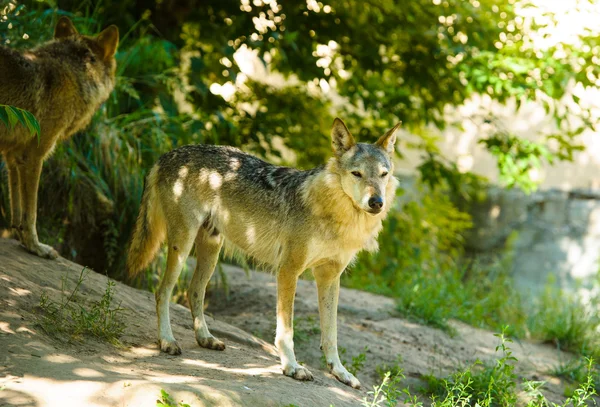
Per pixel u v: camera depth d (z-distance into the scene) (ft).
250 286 42.91
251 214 27.17
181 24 50.83
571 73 50.06
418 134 63.98
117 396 18.81
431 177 60.29
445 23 54.13
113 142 39.14
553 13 52.75
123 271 38.14
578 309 46.78
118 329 25.85
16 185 30.86
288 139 56.39
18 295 25.17
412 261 60.49
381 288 50.80
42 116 29.94
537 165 54.75
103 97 32.81
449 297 47.09
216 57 51.21
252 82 58.13
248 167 27.99
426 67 53.72
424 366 33.94
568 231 77.25
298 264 26.09
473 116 58.08
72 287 28.45
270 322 37.06
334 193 25.61
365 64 53.52
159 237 28.89
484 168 87.04
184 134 42.63
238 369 24.89
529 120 84.28
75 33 34.14
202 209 27.71
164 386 19.58
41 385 18.62
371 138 58.44
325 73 54.34
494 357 37.76
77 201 37.35
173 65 45.65
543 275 76.74
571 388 34.14
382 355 34.24
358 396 25.76
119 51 43.45
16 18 37.06
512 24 55.83
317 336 35.22
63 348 22.57
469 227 72.08
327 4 51.11
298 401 21.83
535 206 78.79
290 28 50.67
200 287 28.50
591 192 77.66
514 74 51.85
